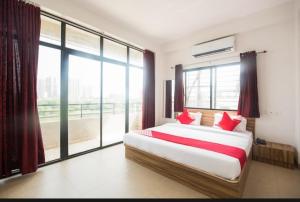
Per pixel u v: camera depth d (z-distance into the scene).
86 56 3.18
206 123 3.96
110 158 2.99
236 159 1.77
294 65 2.85
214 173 1.82
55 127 3.48
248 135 2.87
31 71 2.25
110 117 4.79
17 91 2.18
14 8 2.12
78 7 2.83
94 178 2.24
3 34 2.03
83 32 3.22
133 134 2.88
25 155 2.19
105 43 3.64
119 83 4.10
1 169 2.03
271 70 3.09
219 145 2.23
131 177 2.28
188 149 2.08
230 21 3.46
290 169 2.56
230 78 3.74
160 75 4.98
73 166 2.62
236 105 3.66
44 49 2.65
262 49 3.19
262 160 2.85
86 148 3.45
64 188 1.99
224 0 2.72
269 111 3.12
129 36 3.88
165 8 2.97
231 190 1.71
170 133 2.98
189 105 4.52
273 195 1.87
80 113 4.22
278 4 2.85
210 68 4.04
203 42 3.97
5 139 2.05
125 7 2.93
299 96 2.61
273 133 3.08
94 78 3.48
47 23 2.73
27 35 2.21
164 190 1.98
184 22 3.51
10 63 2.08
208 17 3.30
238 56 3.53
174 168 2.19
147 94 4.48
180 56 4.64
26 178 2.21
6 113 2.09
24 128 2.17
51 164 2.68
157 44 4.80
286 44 2.94
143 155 2.64
